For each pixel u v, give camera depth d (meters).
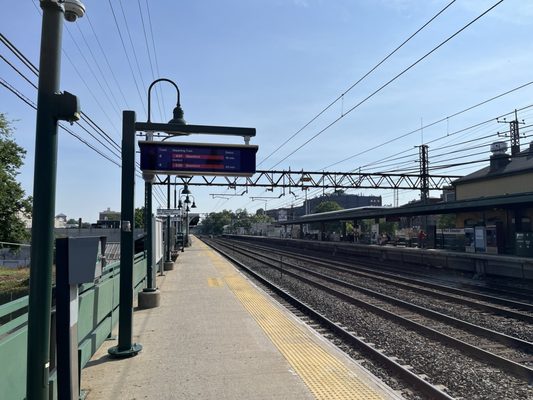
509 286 18.03
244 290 14.20
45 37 3.64
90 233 70.38
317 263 30.28
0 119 35.09
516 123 38.00
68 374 4.18
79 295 5.88
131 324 6.86
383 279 19.94
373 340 9.10
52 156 3.62
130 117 6.95
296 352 6.92
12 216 36.16
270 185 43.38
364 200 133.00
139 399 5.02
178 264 25.30
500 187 36.03
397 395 5.14
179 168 9.32
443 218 68.19
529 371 6.66
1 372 3.46
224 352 6.91
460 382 6.45
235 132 9.30
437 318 11.48
